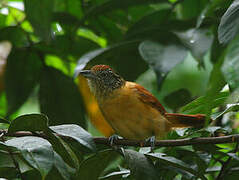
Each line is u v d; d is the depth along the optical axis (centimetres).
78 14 1302
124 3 1105
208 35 942
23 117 643
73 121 1170
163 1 1120
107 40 1285
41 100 1174
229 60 416
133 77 1165
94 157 682
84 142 640
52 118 1166
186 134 831
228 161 791
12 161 673
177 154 821
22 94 1180
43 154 568
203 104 718
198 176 699
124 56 1137
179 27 1053
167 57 938
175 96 1097
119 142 803
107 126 1214
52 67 1184
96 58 1155
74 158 652
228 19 542
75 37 1209
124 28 1311
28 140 588
